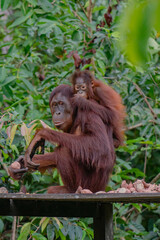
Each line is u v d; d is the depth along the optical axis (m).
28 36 17.33
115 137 11.33
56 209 8.92
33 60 17.72
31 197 7.11
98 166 9.62
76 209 9.02
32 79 19.91
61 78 16.14
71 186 10.30
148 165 21.14
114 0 18.45
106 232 8.80
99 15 19.36
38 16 16.41
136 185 8.64
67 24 16.83
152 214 20.44
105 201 8.15
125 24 1.86
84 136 9.87
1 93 15.98
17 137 11.79
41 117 15.71
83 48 16.34
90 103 10.40
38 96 16.22
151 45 15.25
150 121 17.02
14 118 11.71
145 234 15.68
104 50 16.61
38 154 11.11
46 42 18.27
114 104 11.22
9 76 15.41
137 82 17.67
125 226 16.19
